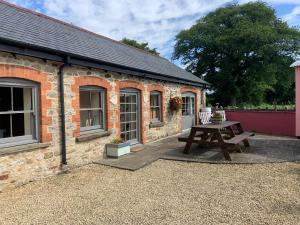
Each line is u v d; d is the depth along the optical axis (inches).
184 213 153.9
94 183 212.4
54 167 237.5
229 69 1127.6
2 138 204.1
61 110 242.4
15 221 145.9
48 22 308.5
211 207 162.1
